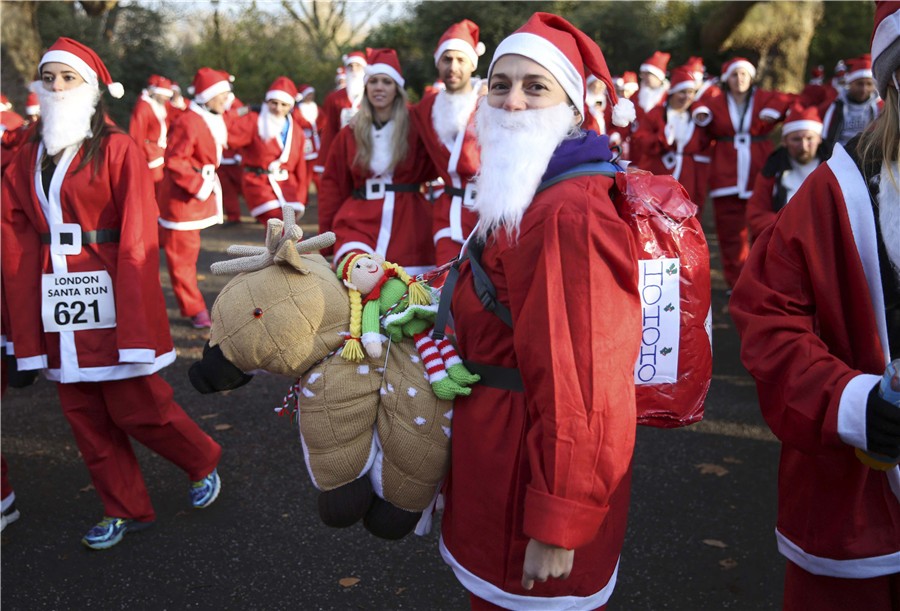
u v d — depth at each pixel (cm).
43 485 425
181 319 740
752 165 844
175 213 695
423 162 503
